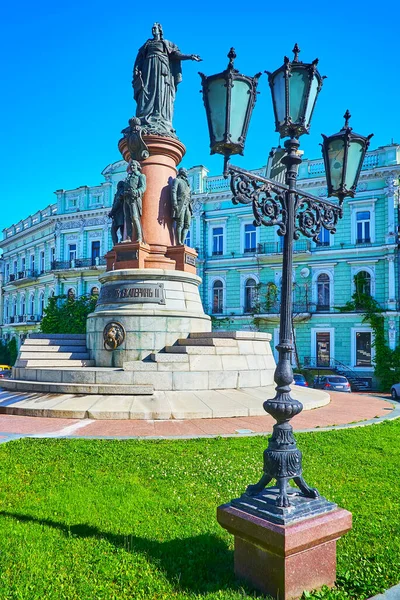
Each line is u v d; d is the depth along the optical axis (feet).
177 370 39.19
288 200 14.62
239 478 19.43
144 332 43.34
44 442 25.20
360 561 12.92
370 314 107.04
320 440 26.66
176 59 52.85
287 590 10.92
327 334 113.19
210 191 129.29
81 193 150.10
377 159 110.11
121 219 51.13
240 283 124.26
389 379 103.86
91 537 14.10
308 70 14.55
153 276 45.68
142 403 34.88
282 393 12.92
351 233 111.86
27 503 16.61
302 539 10.98
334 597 10.98
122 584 11.70
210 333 43.78
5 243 191.83
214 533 14.42
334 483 19.22
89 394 37.52
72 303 137.39
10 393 40.14
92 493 17.58
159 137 49.62
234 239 125.49
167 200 49.70
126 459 21.94
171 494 17.58
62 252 152.35
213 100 13.96
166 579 11.94
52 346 47.73
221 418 33.65
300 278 116.67
